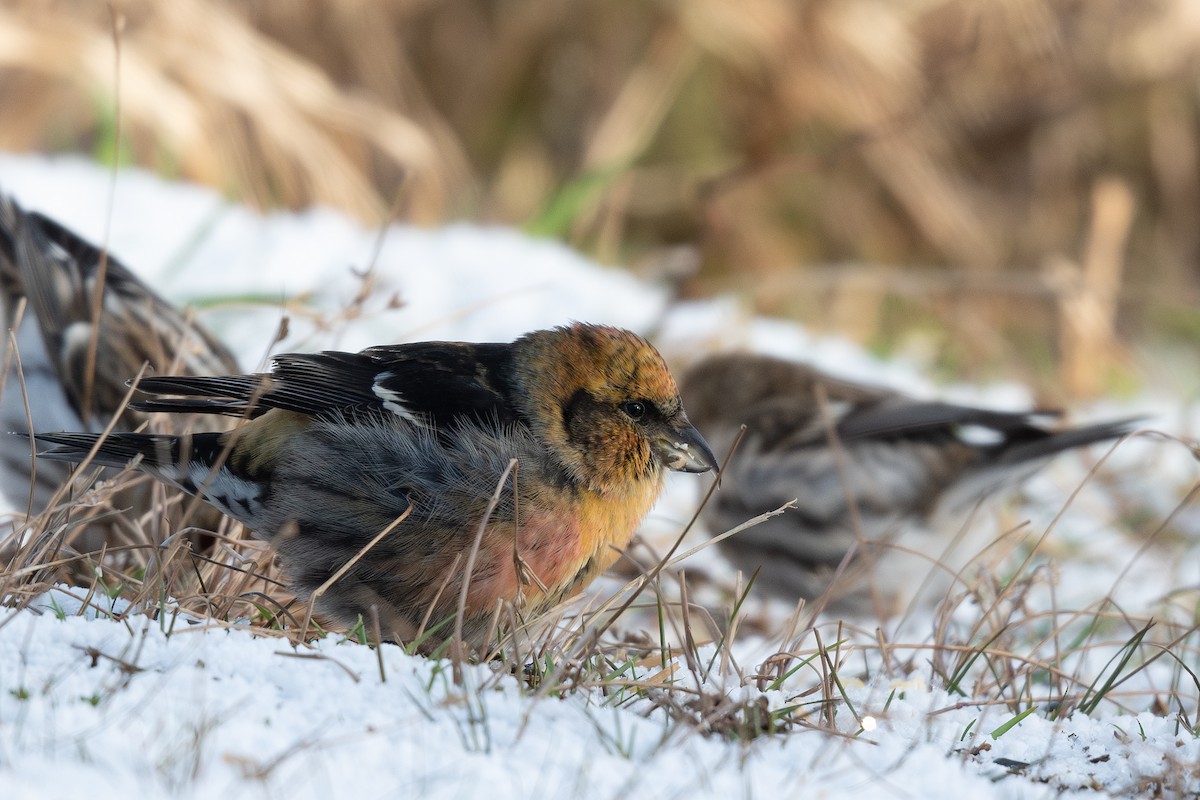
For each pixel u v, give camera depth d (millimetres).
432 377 7223
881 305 19031
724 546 11805
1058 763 5996
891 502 11461
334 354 7305
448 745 5125
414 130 17328
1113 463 14273
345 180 16812
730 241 19078
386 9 19438
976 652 7305
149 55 16500
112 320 9172
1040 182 20188
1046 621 9609
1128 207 18891
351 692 5496
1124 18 20469
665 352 15125
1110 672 8531
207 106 16438
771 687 6641
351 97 19062
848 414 11625
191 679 5340
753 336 16375
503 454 7012
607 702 6094
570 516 7164
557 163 19875
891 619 11094
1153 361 18125
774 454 11594
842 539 11445
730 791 5027
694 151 19609
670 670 6438
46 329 9039
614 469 7273
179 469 7145
